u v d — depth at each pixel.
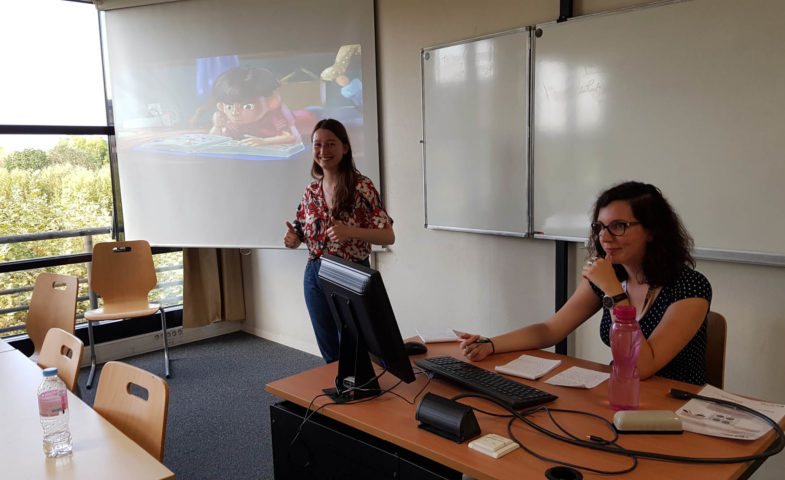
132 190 4.01
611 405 1.41
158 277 4.32
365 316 1.39
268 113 3.67
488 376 1.59
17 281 3.75
